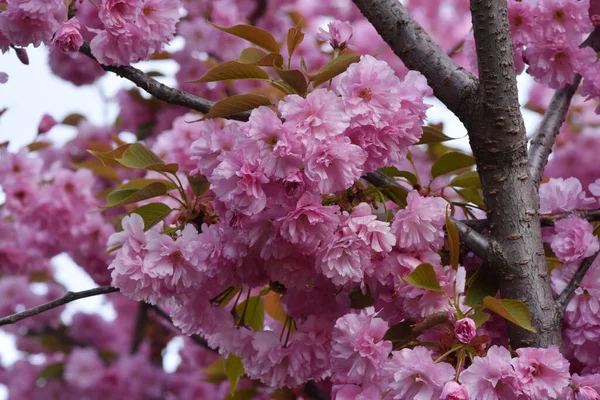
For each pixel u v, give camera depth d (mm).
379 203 1959
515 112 1902
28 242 2857
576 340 1912
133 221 1890
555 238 1927
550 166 3299
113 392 3387
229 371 2062
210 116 1910
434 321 1838
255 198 1817
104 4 1942
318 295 1948
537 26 2025
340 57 1911
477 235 1914
